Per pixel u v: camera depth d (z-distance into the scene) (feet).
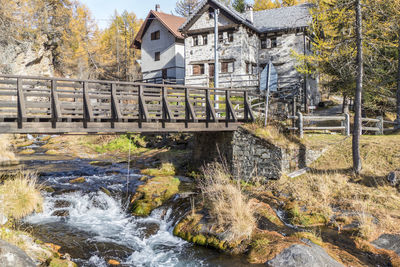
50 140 89.25
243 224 27.35
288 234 27.25
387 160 38.88
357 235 26.63
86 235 30.32
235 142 46.55
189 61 107.34
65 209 36.37
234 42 98.99
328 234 27.55
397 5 40.50
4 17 105.09
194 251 26.66
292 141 43.83
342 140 46.83
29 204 33.96
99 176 50.08
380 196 32.32
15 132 31.30
